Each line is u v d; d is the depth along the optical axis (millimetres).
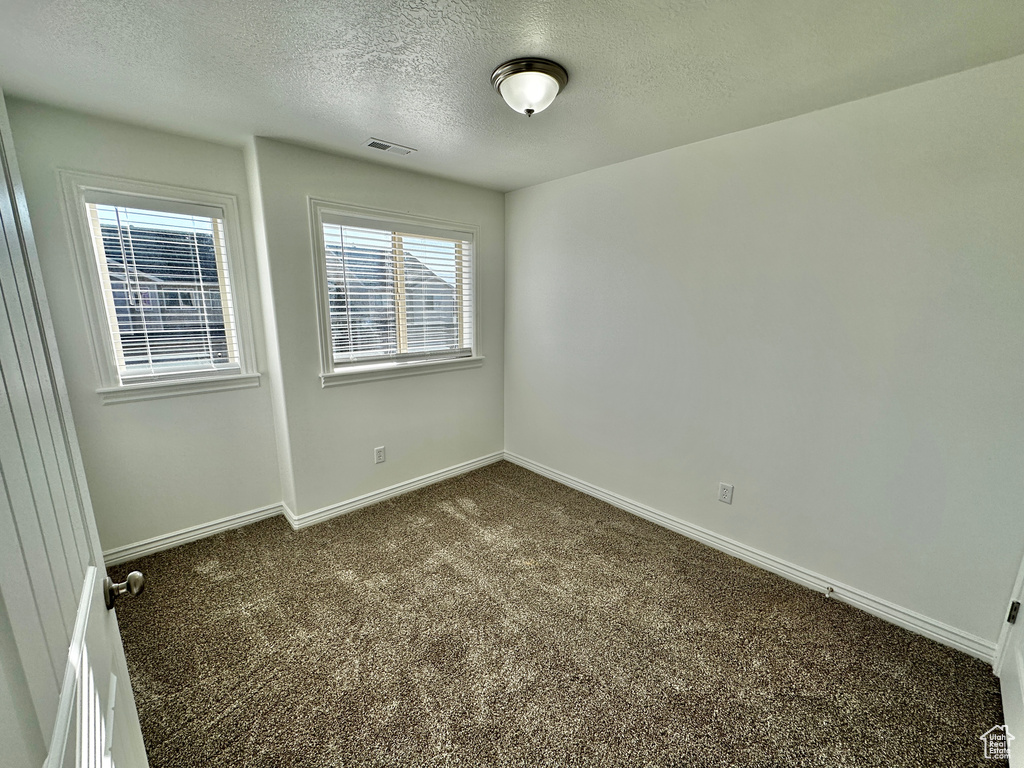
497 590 2045
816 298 1922
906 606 1818
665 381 2541
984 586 1634
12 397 472
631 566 2248
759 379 2146
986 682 1556
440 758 1284
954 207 1562
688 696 1491
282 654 1659
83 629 609
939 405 1667
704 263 2271
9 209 582
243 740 1328
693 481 2484
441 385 3227
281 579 2117
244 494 2627
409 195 2795
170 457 2334
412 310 2990
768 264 2047
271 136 2168
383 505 2934
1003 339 1520
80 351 2021
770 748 1320
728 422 2291
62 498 646
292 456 2545
